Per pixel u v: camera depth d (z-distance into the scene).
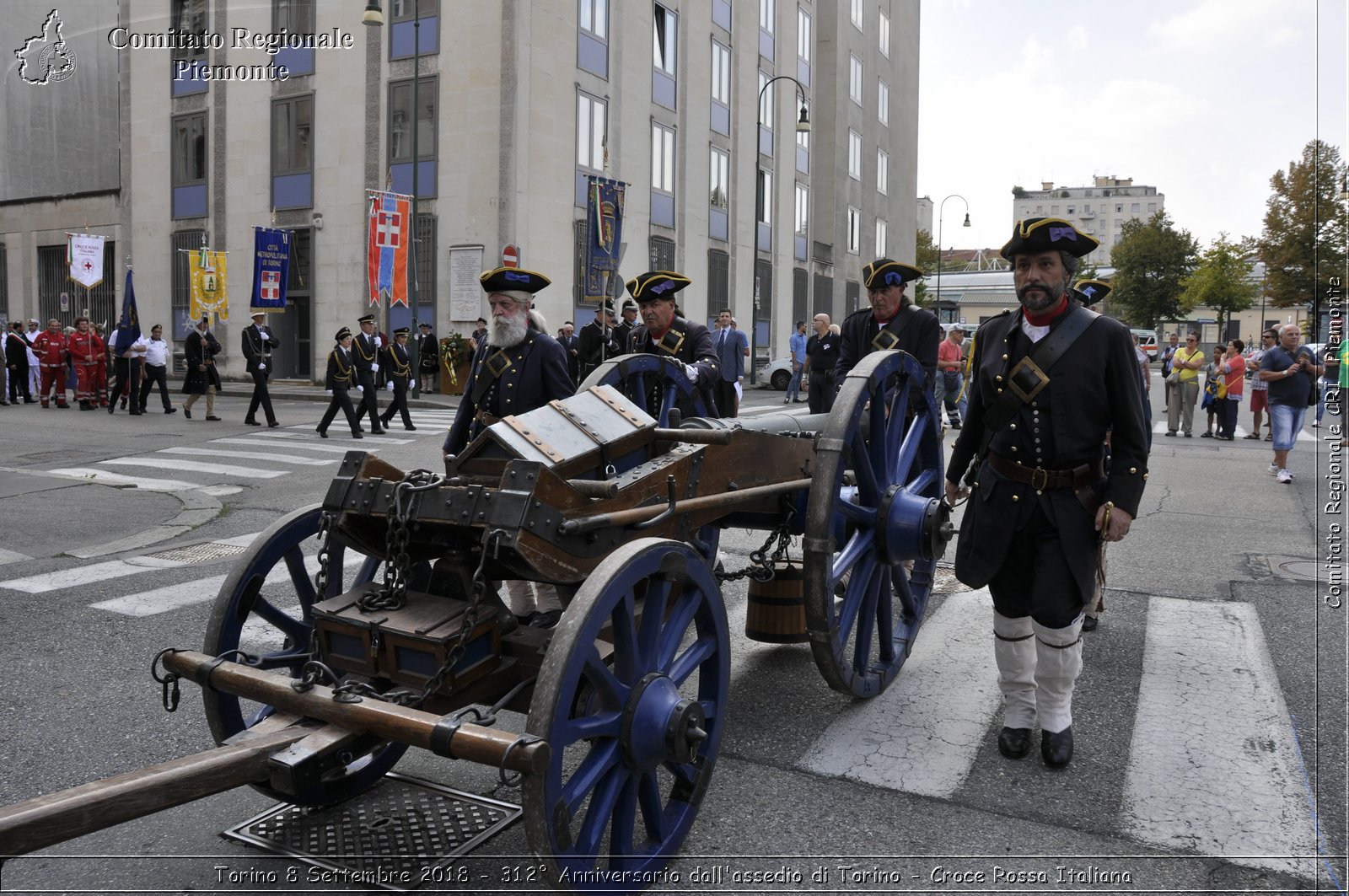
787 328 37.03
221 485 10.24
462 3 22.64
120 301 29.34
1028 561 3.75
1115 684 4.55
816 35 40.12
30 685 4.44
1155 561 7.07
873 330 5.81
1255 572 6.73
